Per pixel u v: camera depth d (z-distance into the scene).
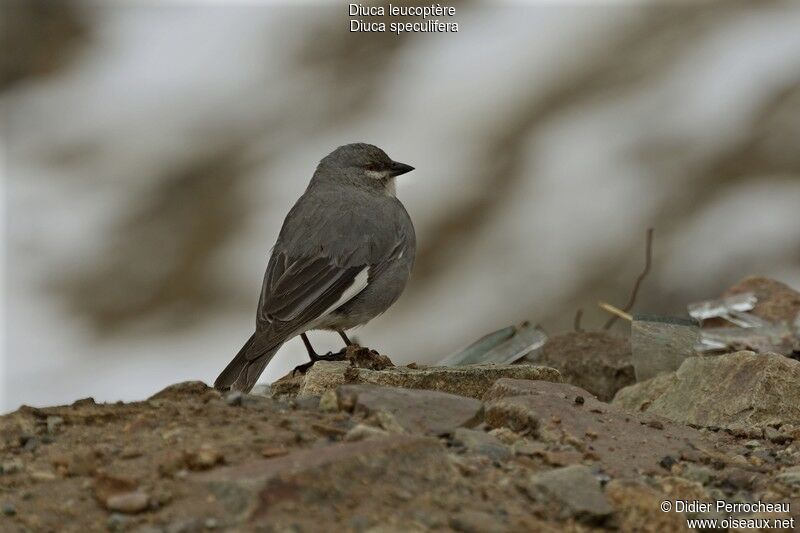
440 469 5.16
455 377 7.30
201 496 4.89
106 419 5.89
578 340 9.84
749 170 21.08
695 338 8.97
